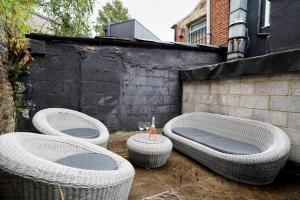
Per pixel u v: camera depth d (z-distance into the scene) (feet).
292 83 9.12
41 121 9.32
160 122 17.16
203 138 11.07
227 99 12.96
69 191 4.30
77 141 7.41
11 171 4.16
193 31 29.37
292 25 11.11
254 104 11.05
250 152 8.60
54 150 6.85
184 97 17.43
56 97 14.01
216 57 18.79
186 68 17.75
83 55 14.49
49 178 4.15
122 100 15.79
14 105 12.55
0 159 4.34
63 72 14.10
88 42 14.56
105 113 15.30
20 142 5.42
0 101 9.88
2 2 10.39
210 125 12.87
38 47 13.16
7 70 11.39
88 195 4.51
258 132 9.94
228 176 8.66
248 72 10.90
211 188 7.93
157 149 9.21
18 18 12.00
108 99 15.33
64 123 11.39
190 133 12.21
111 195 4.99
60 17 16.34
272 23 12.20
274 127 9.39
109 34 24.82
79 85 14.53
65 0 15.76
